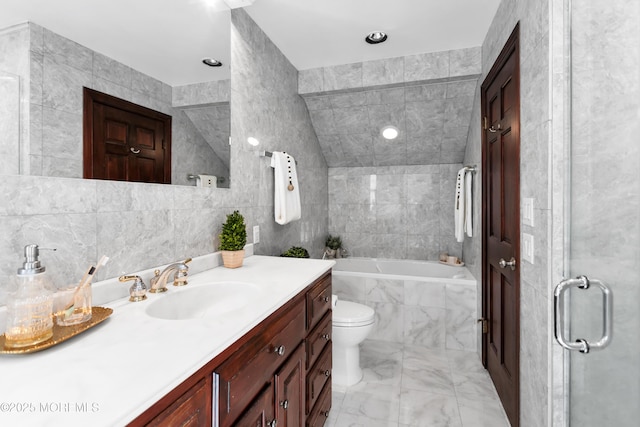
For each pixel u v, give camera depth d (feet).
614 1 2.94
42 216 3.03
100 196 3.59
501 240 6.42
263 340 3.36
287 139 8.82
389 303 9.37
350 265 12.16
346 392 6.79
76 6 3.28
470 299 8.71
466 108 9.51
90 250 3.49
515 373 5.46
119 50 3.78
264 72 7.46
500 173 6.48
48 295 2.57
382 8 6.64
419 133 10.61
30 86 2.87
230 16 5.98
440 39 7.96
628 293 2.72
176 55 4.68
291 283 4.37
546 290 4.20
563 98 3.98
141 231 4.14
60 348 2.45
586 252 3.52
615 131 2.95
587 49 3.47
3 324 2.71
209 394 2.53
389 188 12.33
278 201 7.45
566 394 4.03
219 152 5.73
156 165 4.37
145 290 3.75
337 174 12.79
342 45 8.19
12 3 2.74
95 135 3.50
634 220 2.65
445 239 11.80
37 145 2.95
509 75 5.85
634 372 2.63
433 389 6.89
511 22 5.71
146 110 4.17
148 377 2.04
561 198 4.03
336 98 9.93
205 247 5.36
